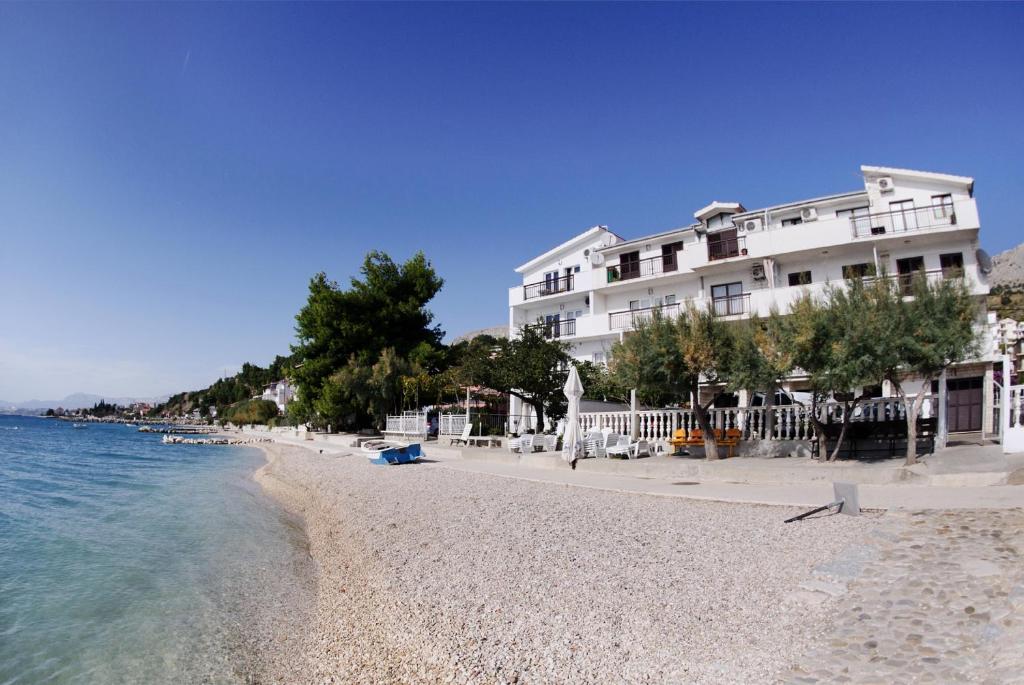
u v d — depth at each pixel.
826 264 30.89
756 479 14.49
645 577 7.71
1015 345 21.50
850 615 5.87
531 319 44.62
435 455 28.34
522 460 21.92
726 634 5.85
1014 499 9.75
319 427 57.16
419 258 51.38
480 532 11.07
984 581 6.09
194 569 11.14
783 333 15.59
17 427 122.25
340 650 6.98
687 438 20.06
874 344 13.88
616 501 12.96
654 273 37.84
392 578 9.22
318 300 48.44
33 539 13.88
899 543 7.73
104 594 9.70
